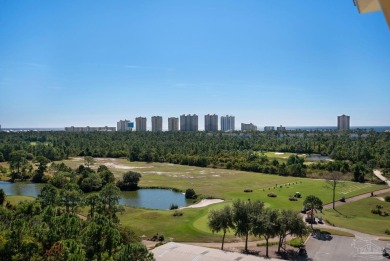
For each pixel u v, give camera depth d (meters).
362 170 126.25
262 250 57.22
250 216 56.06
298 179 129.00
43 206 73.56
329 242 60.41
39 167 133.88
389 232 66.75
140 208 86.94
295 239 61.28
